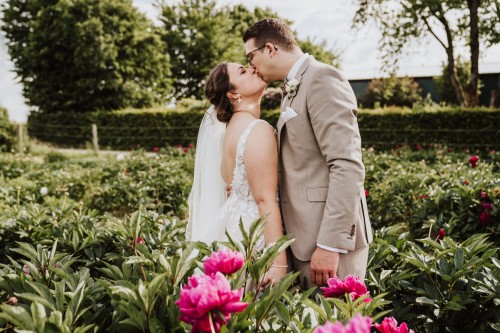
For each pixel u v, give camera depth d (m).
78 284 1.42
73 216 3.15
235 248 1.45
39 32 24.17
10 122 15.93
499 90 28.00
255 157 2.02
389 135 14.57
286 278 1.18
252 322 1.20
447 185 4.70
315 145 1.96
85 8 24.22
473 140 13.65
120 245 2.36
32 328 1.10
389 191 4.84
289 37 2.13
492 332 1.86
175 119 18.81
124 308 1.13
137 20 26.64
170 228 2.46
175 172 7.65
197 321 1.01
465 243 2.10
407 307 1.89
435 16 17.50
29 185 6.62
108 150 19.44
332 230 1.81
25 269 1.76
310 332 1.20
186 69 32.81
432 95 31.02
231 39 33.28
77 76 25.20
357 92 32.16
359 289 1.40
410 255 2.05
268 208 2.00
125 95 25.55
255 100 2.22
